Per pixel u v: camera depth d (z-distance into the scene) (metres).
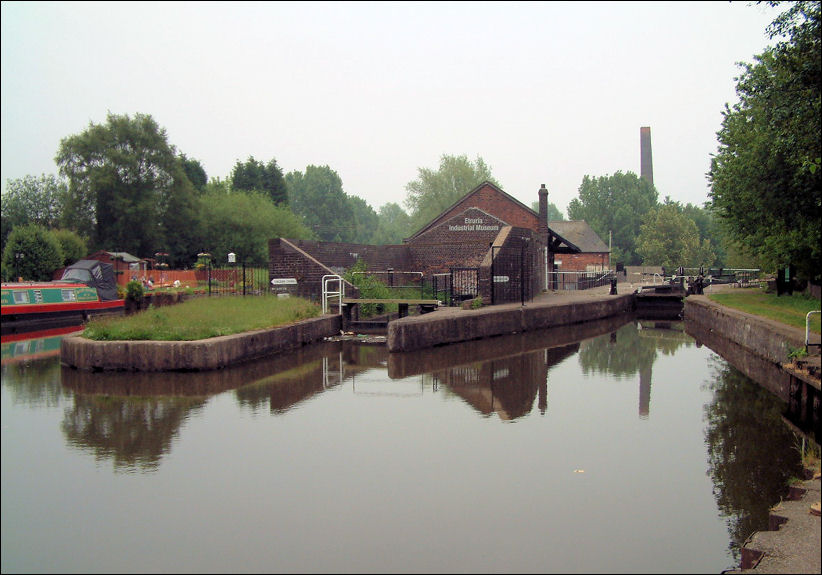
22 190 66.06
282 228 65.25
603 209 107.31
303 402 14.63
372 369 18.91
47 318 31.05
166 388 15.67
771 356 18.30
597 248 68.75
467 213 35.91
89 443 11.42
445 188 77.56
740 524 8.32
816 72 15.33
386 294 29.03
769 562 6.51
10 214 63.94
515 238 32.00
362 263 30.77
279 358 20.09
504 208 43.06
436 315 24.30
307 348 22.30
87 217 59.16
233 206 63.88
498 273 30.22
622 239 104.12
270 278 28.02
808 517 7.59
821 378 12.51
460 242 36.09
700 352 23.61
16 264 43.66
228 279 38.66
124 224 58.94
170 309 22.19
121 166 58.56
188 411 13.66
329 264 30.52
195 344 17.30
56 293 31.67
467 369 19.31
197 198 64.94
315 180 116.31
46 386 15.79
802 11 15.41
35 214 65.81
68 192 58.66
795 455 11.10
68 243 49.72
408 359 20.66
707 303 31.48
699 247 83.12
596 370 19.55
